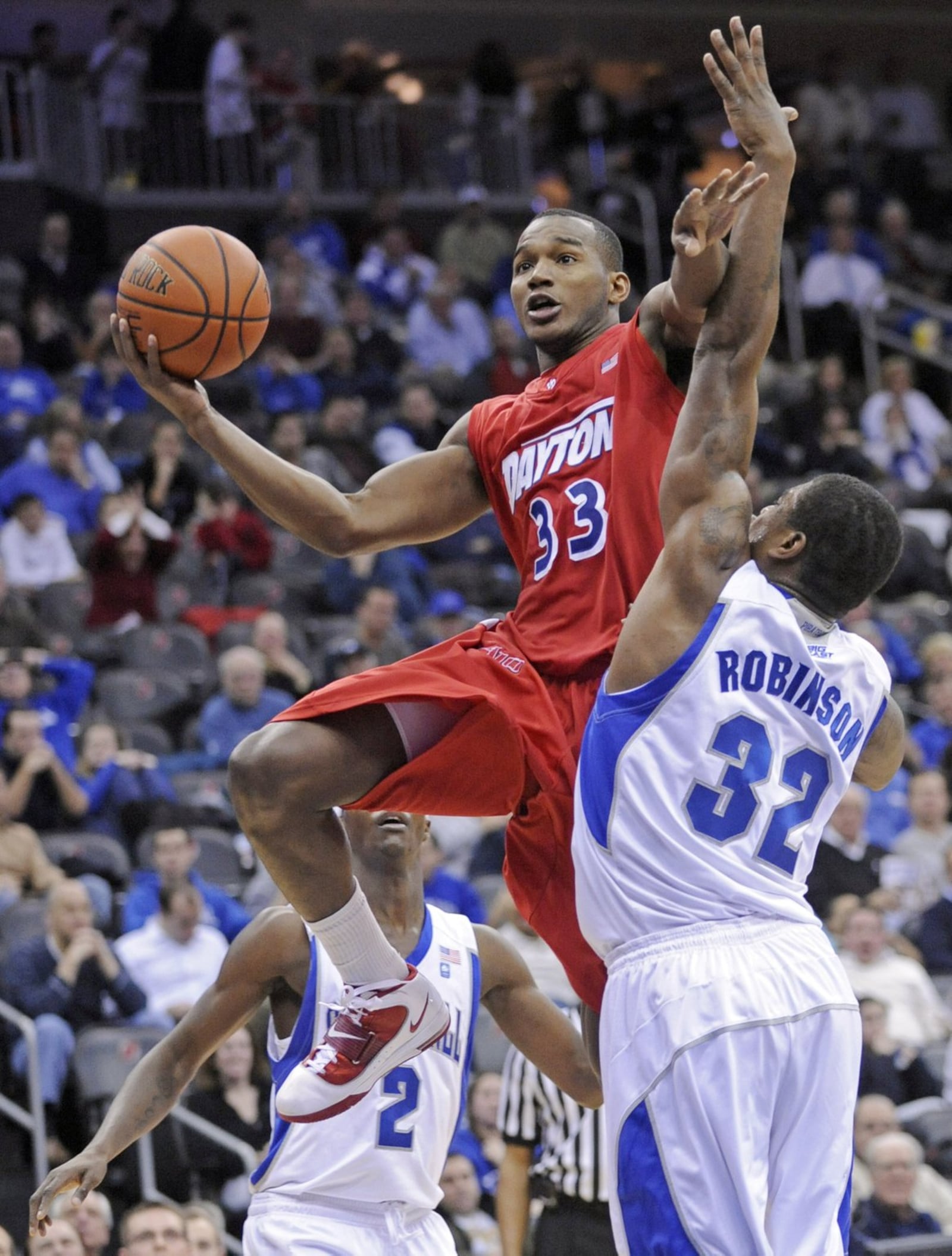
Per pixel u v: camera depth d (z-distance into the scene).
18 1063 25.52
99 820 31.11
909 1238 21.64
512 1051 19.50
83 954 25.58
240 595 40.50
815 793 10.55
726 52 10.71
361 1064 11.47
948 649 39.16
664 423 11.07
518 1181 19.31
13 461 43.56
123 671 36.31
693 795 10.25
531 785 11.13
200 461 44.84
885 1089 25.20
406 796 11.02
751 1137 9.85
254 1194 15.28
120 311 11.49
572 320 11.93
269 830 10.73
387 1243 14.95
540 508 11.48
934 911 29.88
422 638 37.94
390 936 15.29
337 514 12.11
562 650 11.12
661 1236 9.88
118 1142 14.62
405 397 47.75
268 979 14.96
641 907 10.27
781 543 10.70
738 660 10.36
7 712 31.30
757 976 10.05
